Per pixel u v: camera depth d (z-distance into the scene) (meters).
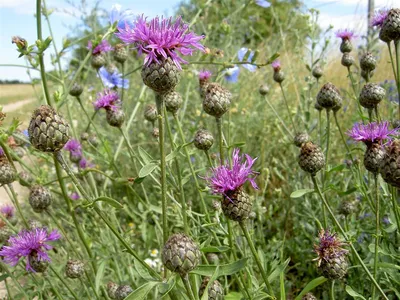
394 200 0.23
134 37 0.18
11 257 0.23
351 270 0.29
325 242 0.20
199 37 0.18
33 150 0.34
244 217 0.19
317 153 0.22
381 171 0.19
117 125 0.31
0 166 0.25
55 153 0.18
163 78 0.17
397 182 0.18
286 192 0.42
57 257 0.34
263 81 0.65
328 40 0.43
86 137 0.35
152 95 0.55
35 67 0.24
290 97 0.62
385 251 0.24
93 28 0.52
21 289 0.25
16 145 0.33
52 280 0.31
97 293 0.25
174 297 0.21
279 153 0.51
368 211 0.34
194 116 0.53
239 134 0.53
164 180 0.18
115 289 0.27
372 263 0.23
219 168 0.20
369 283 0.27
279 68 0.41
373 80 0.59
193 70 0.51
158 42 0.17
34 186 0.25
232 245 0.23
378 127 0.22
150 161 0.21
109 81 0.40
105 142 0.34
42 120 0.18
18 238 0.23
